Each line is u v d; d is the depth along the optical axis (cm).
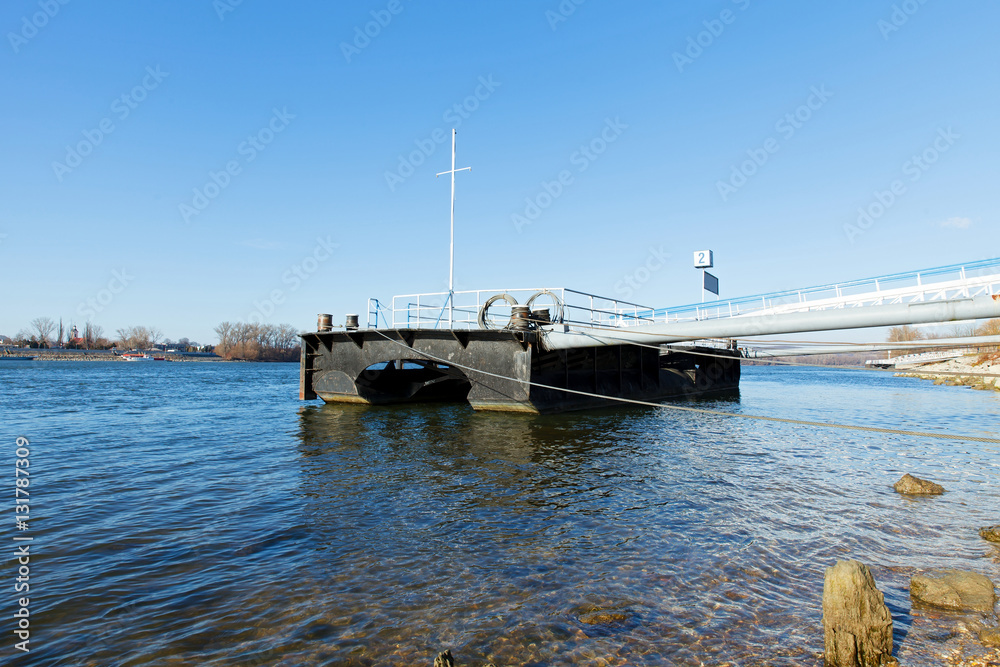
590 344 1970
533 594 650
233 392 4072
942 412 2969
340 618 590
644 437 1841
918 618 592
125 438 1803
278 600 631
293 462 1410
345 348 2627
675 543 825
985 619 586
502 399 2206
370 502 1043
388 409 2614
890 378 8388
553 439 1767
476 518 948
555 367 2359
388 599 636
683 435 1911
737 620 590
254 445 1658
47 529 877
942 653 525
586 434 1872
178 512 974
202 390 4253
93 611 601
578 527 900
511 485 1179
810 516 964
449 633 559
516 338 2139
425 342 2383
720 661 513
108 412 2600
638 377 3025
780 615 602
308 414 2466
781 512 988
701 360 3875
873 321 1375
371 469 1327
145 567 725
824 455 1559
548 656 518
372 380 2798
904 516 966
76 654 515
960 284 2102
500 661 509
